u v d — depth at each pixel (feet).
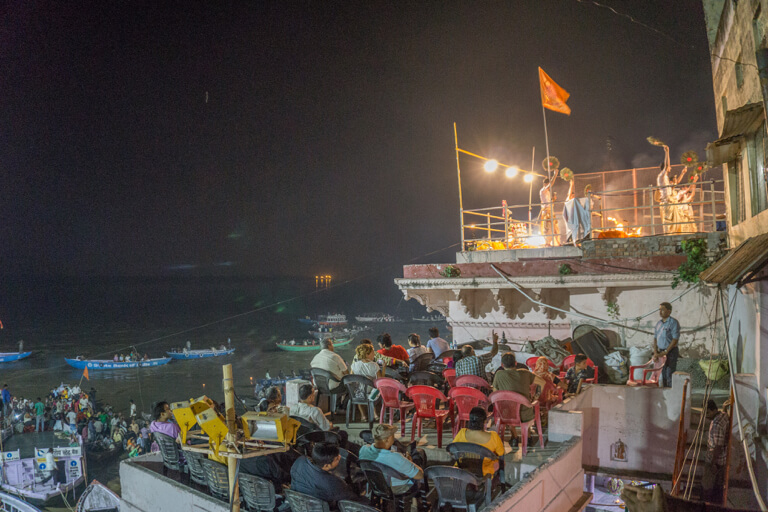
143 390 206.28
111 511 49.93
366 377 29.66
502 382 24.88
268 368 248.32
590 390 28.37
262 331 403.54
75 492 105.09
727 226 35.91
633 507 14.65
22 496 98.99
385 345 37.45
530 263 42.86
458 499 18.63
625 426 27.45
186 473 25.46
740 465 24.77
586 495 24.57
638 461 27.02
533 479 19.61
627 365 34.86
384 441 20.06
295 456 22.53
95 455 122.42
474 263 45.14
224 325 454.40
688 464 26.05
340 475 22.89
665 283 37.91
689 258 35.99
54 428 128.77
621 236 42.47
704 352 37.22
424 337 320.09
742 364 29.60
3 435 119.55
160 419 26.58
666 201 46.55
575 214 43.32
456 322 48.26
